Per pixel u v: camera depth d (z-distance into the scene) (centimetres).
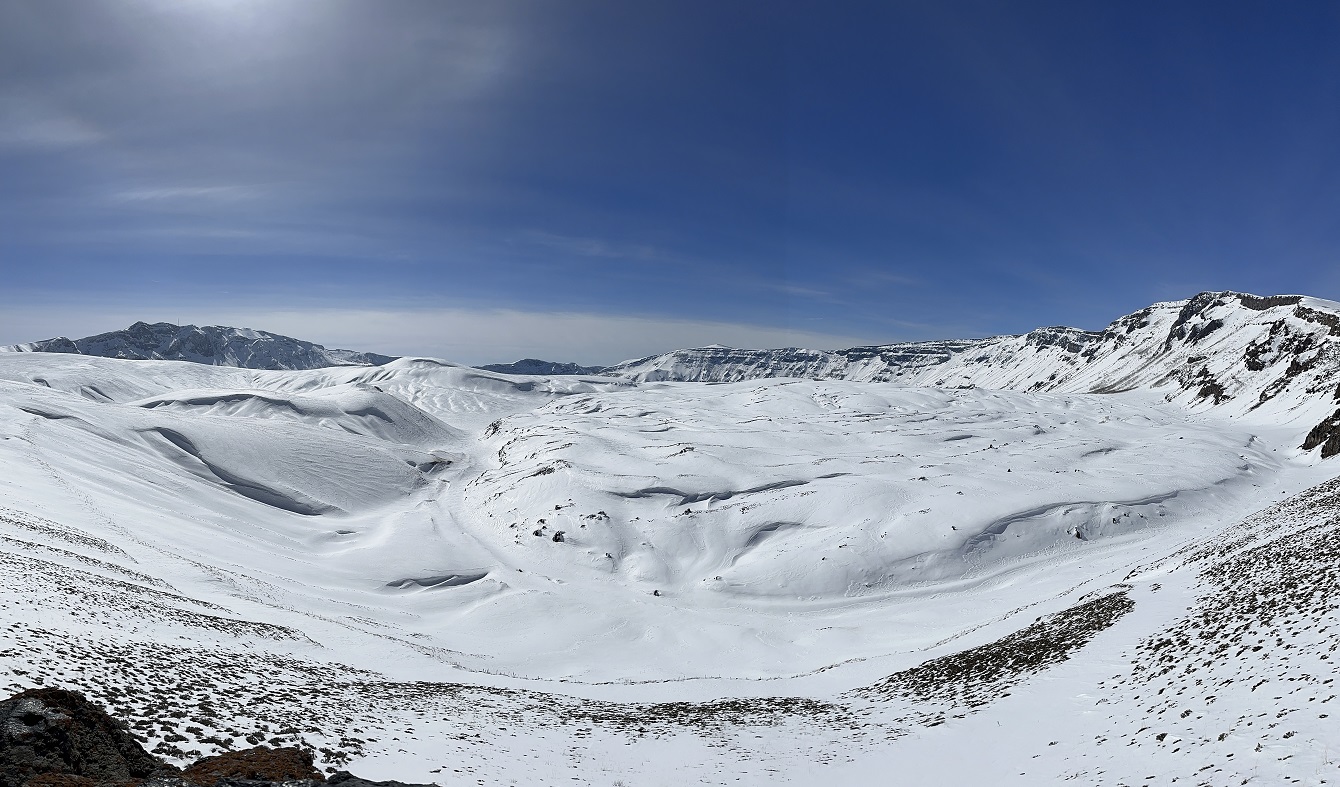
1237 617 2866
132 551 5341
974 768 2353
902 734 2927
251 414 17262
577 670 5672
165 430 11069
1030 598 6719
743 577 8488
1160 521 9488
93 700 1902
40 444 8281
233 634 3594
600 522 9881
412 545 9100
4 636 2147
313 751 2014
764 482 11381
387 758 2144
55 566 3631
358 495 11719
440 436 19438
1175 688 2434
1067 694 2847
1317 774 1452
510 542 9844
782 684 4759
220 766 1667
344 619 5603
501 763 2348
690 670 5744
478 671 4925
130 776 1527
